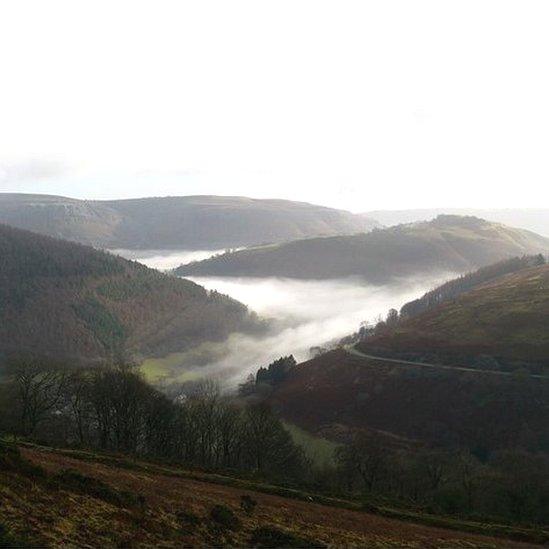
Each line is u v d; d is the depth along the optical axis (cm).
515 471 9662
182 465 6328
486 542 4659
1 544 2270
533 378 17000
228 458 9388
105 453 6112
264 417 9900
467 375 17950
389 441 15550
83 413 9531
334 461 11438
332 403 18800
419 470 9512
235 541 3312
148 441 9388
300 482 6788
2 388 10350
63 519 2812
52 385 9581
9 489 2950
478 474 9219
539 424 14800
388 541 4066
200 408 10000
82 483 3456
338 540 3788
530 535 5172
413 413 16975
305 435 16762
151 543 2883
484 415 15812
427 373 18850
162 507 3562
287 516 4172
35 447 5238
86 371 11500
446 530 4938
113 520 3027
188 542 3059
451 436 15300
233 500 4303
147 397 9588
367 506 5372
